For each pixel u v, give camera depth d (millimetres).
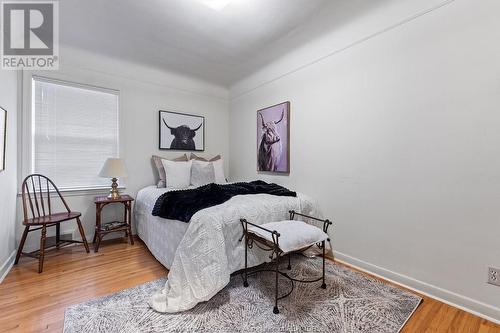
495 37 1499
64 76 2828
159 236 2389
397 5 1943
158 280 2021
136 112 3352
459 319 1534
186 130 3799
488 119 1529
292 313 1577
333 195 2500
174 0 2012
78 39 2660
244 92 3846
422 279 1835
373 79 2129
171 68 3449
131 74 3297
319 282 1982
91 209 2996
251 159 3725
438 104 1738
